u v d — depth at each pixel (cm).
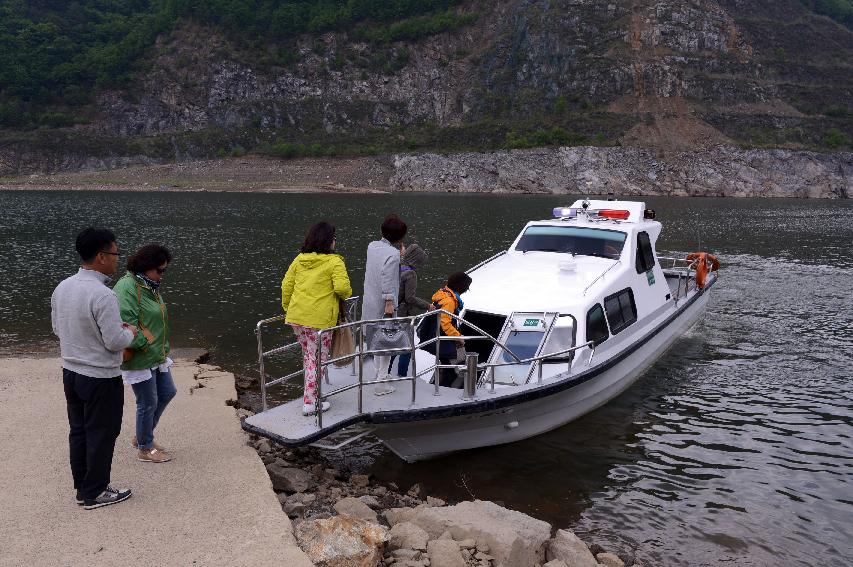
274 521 561
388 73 14075
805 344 1415
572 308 945
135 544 516
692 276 1498
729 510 757
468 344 927
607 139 10500
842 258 2736
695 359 1303
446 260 2519
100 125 12481
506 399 796
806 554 673
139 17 15375
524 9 14088
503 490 791
